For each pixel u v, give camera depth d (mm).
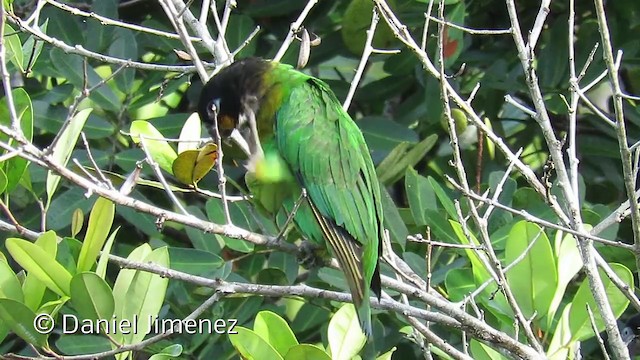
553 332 9516
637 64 12094
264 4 12141
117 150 11492
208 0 9617
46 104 11211
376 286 8766
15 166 8695
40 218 10820
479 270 8992
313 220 9094
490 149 12320
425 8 11477
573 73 8211
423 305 10500
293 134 9109
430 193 10695
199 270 10422
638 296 10766
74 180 7117
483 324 7922
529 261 8680
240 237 7840
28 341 7812
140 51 12273
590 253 7887
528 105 12867
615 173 12336
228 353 10500
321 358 7754
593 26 12195
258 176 8875
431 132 12422
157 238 11438
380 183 10664
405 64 11812
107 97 11297
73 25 11570
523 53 8133
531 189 10859
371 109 12820
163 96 11570
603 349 7742
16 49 9742
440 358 10289
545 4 8359
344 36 11570
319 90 9359
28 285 8109
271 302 11094
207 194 8508
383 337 10641
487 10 12891
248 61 9344
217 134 7625
